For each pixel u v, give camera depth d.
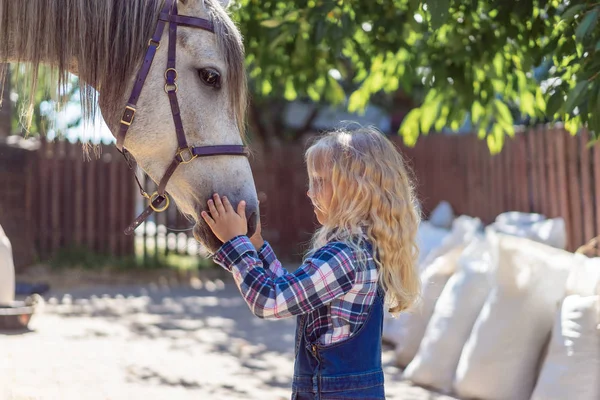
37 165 9.89
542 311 3.57
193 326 6.31
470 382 3.68
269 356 5.16
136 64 2.53
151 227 12.43
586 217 5.66
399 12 3.86
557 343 3.26
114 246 10.12
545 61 3.30
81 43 2.53
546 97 3.40
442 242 5.30
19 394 3.84
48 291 8.23
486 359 3.61
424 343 4.28
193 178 2.49
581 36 2.51
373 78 4.45
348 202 2.04
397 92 14.65
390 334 5.34
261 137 13.31
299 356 2.01
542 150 6.46
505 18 3.29
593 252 5.06
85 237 10.08
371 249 2.02
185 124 2.50
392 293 2.08
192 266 10.16
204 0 2.62
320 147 2.13
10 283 6.06
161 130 2.51
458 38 3.72
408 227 2.09
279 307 1.91
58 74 2.57
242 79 2.62
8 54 2.63
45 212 9.93
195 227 2.49
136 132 2.53
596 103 2.68
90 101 2.56
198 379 4.41
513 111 7.44
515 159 7.06
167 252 10.41
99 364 4.70
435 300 4.61
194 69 2.52
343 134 2.14
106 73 2.54
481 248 4.27
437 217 7.12
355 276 1.95
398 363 4.75
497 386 3.56
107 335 5.73
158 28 2.52
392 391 4.05
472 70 3.88
